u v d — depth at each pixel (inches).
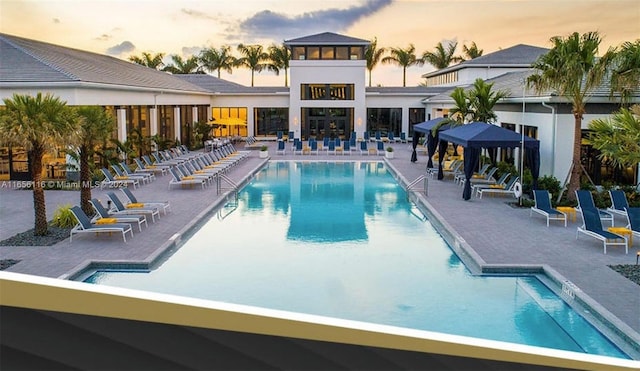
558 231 619.2
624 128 547.8
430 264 528.4
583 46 710.5
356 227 687.7
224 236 636.1
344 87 1887.3
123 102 1096.2
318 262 535.8
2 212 716.0
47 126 544.4
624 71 672.4
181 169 971.3
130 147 1104.2
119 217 641.6
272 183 1056.8
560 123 844.6
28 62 933.8
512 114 1035.9
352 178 1125.7
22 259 505.0
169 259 540.1
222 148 1360.7
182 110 1595.7
